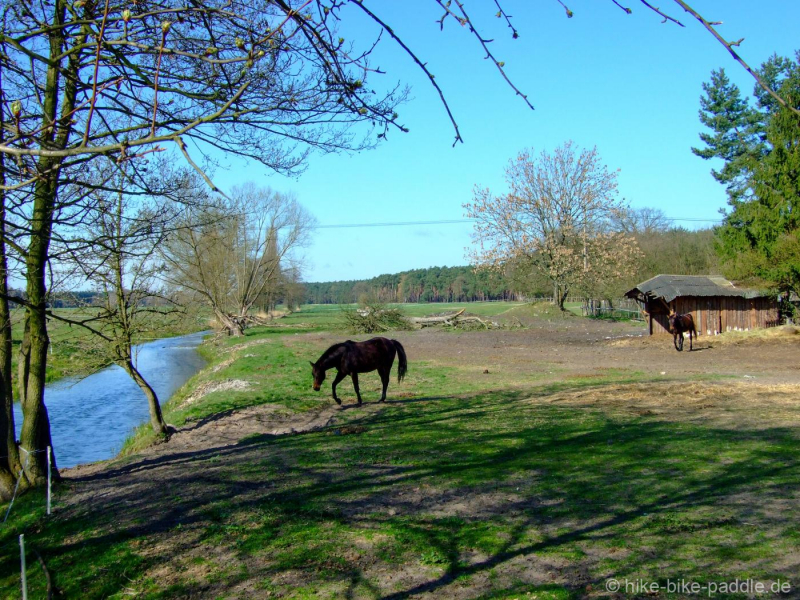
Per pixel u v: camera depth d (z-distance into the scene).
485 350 27.12
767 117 34.00
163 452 10.48
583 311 53.12
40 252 7.49
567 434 9.75
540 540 5.54
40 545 6.34
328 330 44.47
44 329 8.15
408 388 16.72
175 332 11.98
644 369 18.95
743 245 26.91
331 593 4.76
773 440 8.70
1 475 8.04
